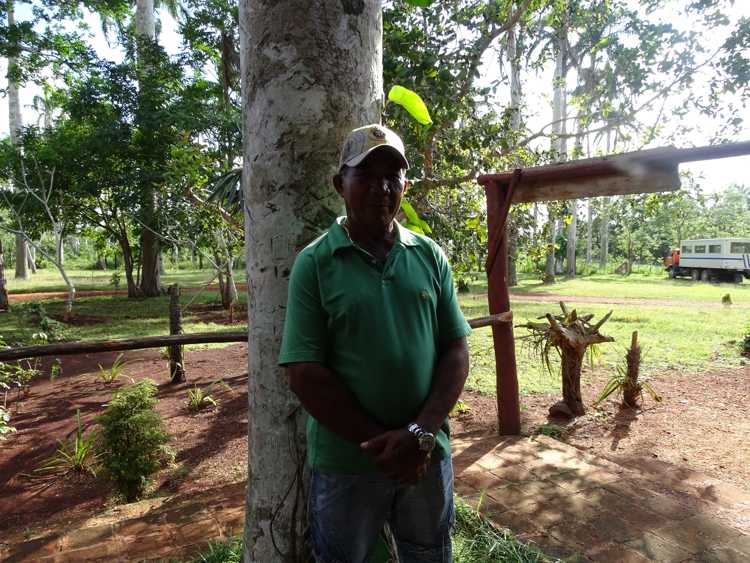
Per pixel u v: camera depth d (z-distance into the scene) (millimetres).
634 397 5598
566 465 3496
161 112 14055
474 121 6750
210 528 2773
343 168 1407
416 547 1584
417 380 1410
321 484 1504
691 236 36375
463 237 6484
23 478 4668
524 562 2334
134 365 8562
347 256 1386
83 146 14586
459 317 1555
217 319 12938
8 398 6891
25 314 13398
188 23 15258
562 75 19281
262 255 1828
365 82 1831
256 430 1922
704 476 3713
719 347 8547
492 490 3113
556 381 6684
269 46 1737
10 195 15227
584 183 3543
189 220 13016
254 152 1812
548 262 23750
